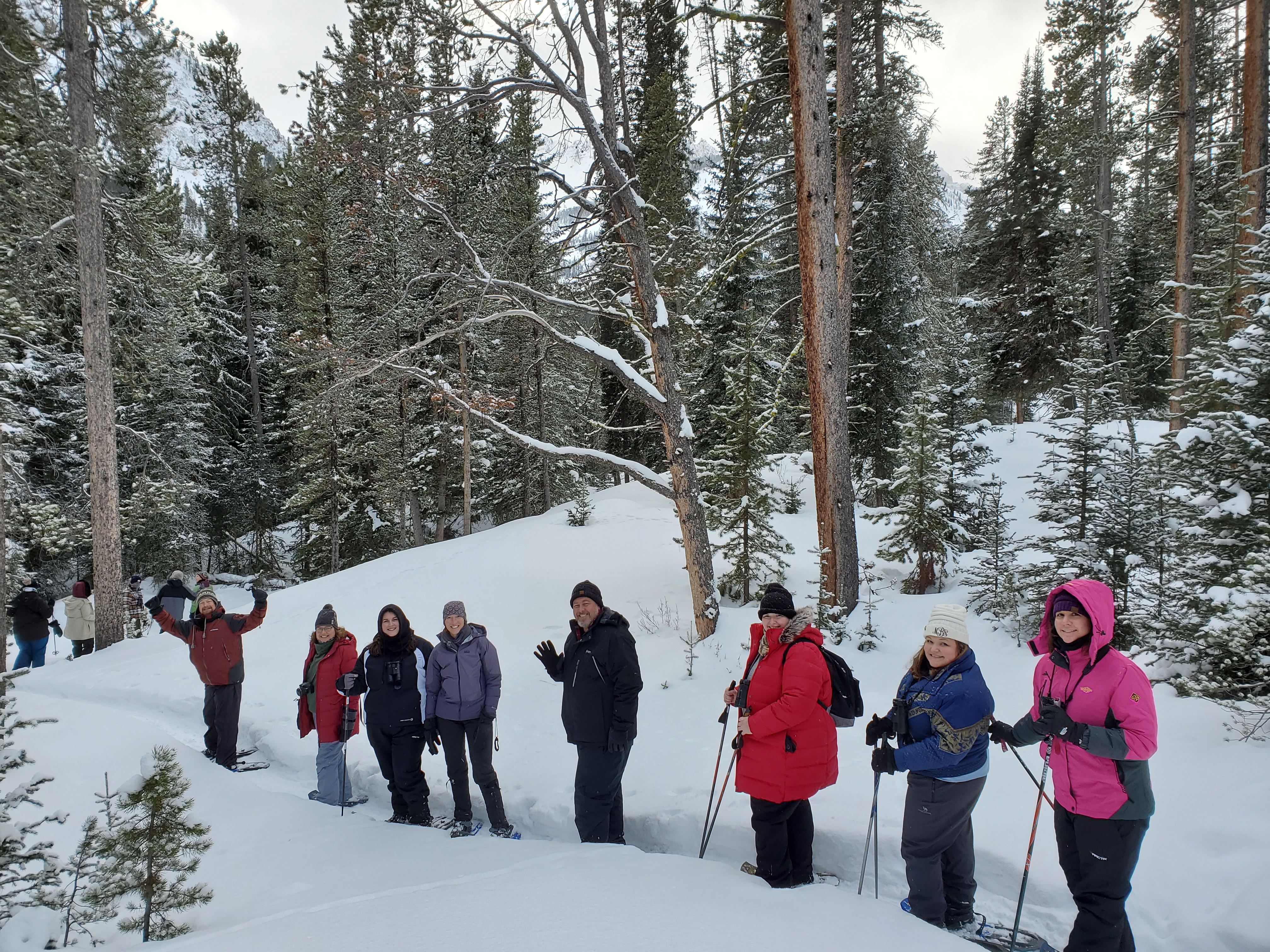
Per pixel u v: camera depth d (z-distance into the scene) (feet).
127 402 68.74
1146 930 11.09
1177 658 17.87
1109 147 64.23
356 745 23.84
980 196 96.48
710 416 58.49
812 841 13.62
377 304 42.73
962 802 11.49
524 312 28.89
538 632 34.40
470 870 12.83
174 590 42.57
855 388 51.98
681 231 35.42
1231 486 17.66
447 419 74.84
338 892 12.37
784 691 12.46
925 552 34.68
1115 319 77.00
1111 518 25.12
